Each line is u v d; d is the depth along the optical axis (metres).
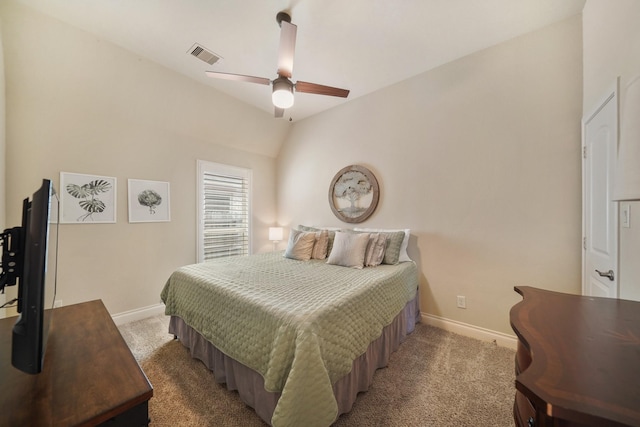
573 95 1.93
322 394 1.12
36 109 2.20
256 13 1.90
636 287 1.14
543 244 2.05
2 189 2.00
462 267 2.45
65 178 2.36
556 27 2.00
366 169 3.13
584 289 1.81
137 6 1.84
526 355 0.79
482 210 2.34
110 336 1.06
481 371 1.83
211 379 1.76
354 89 3.06
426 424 1.37
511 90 2.19
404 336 2.28
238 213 3.88
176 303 2.15
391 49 2.32
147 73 2.57
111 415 0.67
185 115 3.10
